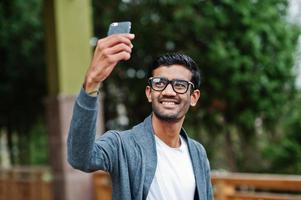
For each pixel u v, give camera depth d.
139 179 1.67
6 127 9.95
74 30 6.10
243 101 7.34
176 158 1.77
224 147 9.29
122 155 1.67
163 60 1.73
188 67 1.73
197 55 7.21
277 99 7.34
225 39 7.09
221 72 7.11
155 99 1.71
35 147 11.30
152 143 1.73
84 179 6.18
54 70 6.06
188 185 1.75
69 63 6.05
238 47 7.09
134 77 8.10
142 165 1.68
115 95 8.54
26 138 10.32
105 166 1.63
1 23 8.29
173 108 1.70
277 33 7.11
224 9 7.04
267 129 7.91
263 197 4.48
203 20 7.08
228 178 4.72
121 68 8.06
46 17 6.07
